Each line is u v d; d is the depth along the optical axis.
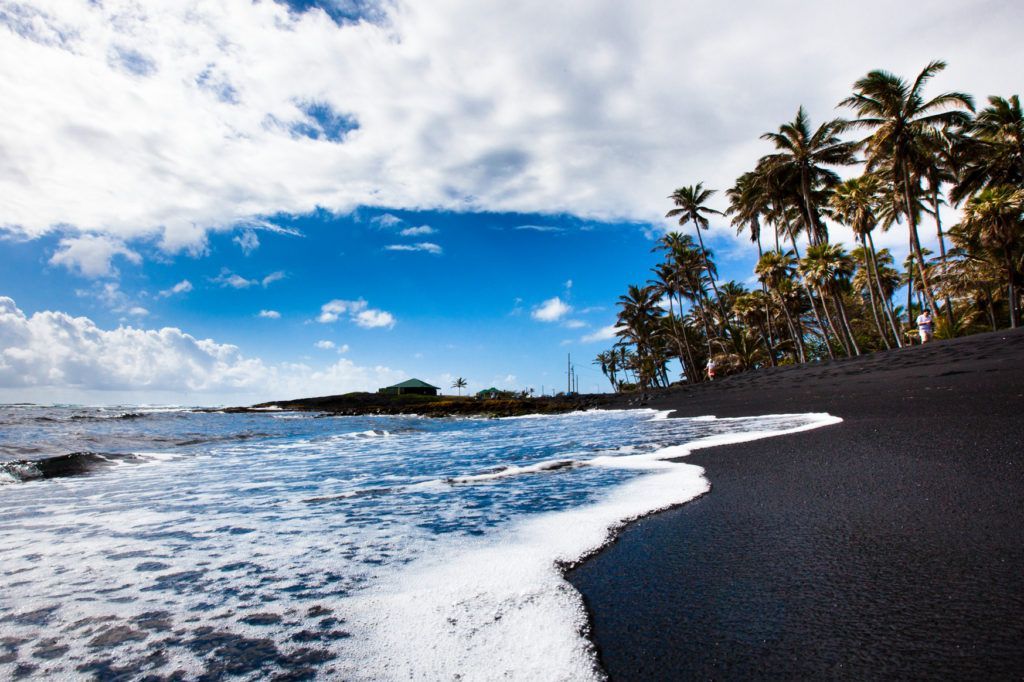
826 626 1.84
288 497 5.15
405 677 1.57
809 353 50.44
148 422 25.50
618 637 1.83
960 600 1.95
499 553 2.83
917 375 13.55
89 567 2.79
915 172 26.59
